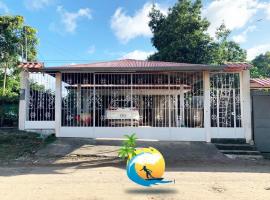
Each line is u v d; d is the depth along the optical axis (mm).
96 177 8109
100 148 11773
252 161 10906
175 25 28328
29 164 9953
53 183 7387
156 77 13570
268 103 13227
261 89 13930
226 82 13359
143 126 13367
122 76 13609
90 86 13617
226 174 8773
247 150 12188
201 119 13242
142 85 13555
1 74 25250
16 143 12461
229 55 32688
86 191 6641
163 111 13422
